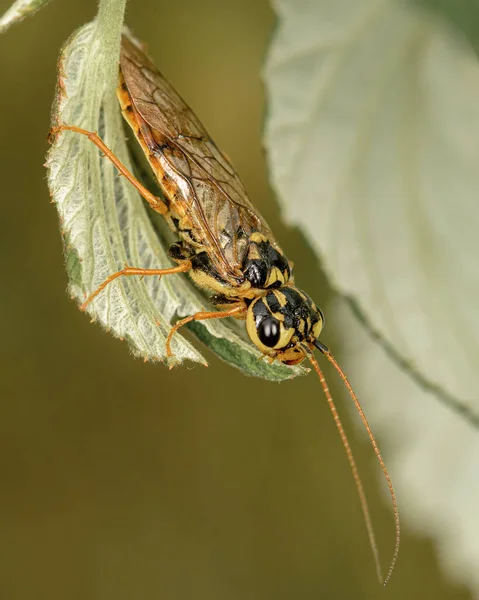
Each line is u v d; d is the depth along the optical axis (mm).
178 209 78
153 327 75
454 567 86
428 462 85
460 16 80
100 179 74
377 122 80
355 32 79
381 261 81
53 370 108
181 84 101
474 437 85
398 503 86
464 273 81
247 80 102
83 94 74
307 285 100
